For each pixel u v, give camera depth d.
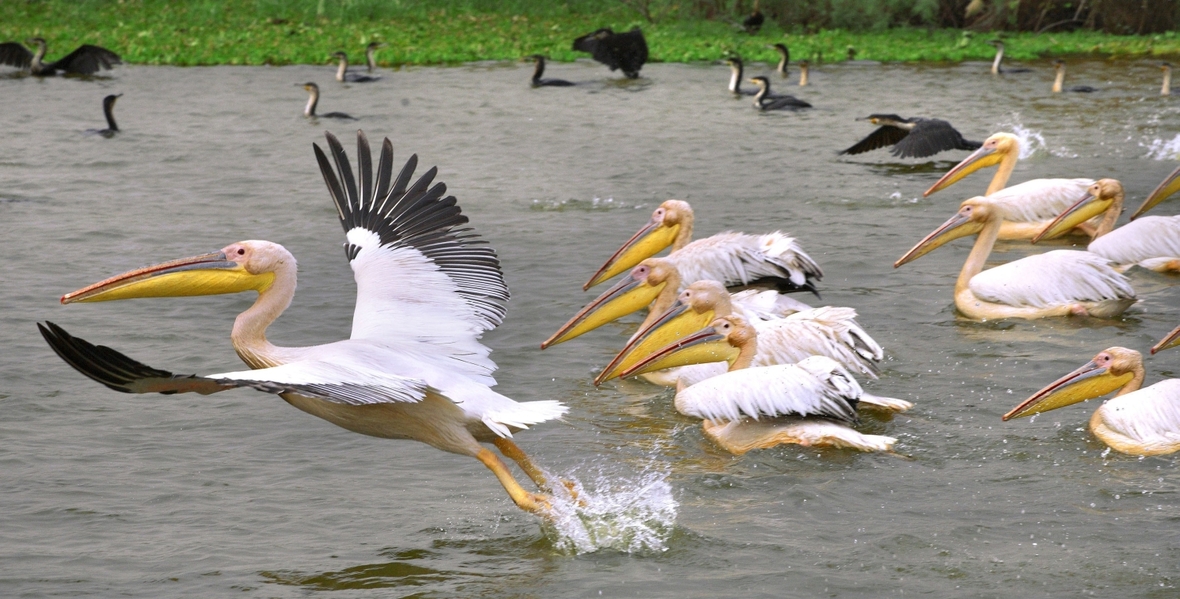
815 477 9.69
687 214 15.09
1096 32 50.47
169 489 9.48
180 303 14.77
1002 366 12.48
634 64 38.28
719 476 9.73
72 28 46.09
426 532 8.80
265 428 10.91
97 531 8.71
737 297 13.51
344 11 49.97
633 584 7.92
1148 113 30.94
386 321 8.19
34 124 28.91
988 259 17.41
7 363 12.40
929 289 15.61
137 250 17.42
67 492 9.37
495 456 8.39
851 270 16.50
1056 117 30.42
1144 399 10.32
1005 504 9.14
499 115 31.03
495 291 8.46
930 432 10.66
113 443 10.45
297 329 13.88
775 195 21.73
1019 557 8.25
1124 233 16.31
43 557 8.27
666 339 11.73
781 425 10.45
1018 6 50.84
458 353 8.12
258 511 9.12
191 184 22.56
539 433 10.89
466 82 37.16
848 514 9.00
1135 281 15.73
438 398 8.08
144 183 22.62
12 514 8.95
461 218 8.73
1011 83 37.00
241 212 20.22
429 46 44.16
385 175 8.92
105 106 27.67
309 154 25.75
